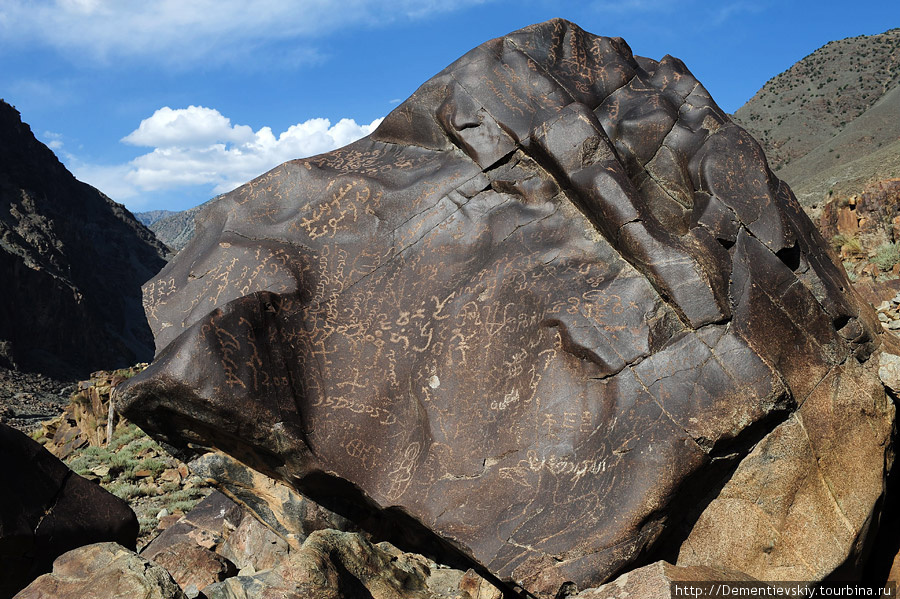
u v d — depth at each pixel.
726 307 4.29
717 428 4.05
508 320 4.57
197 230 5.67
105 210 126.25
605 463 4.09
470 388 4.50
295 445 4.47
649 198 5.12
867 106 104.69
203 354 4.35
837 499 4.25
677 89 5.50
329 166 5.55
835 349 4.56
